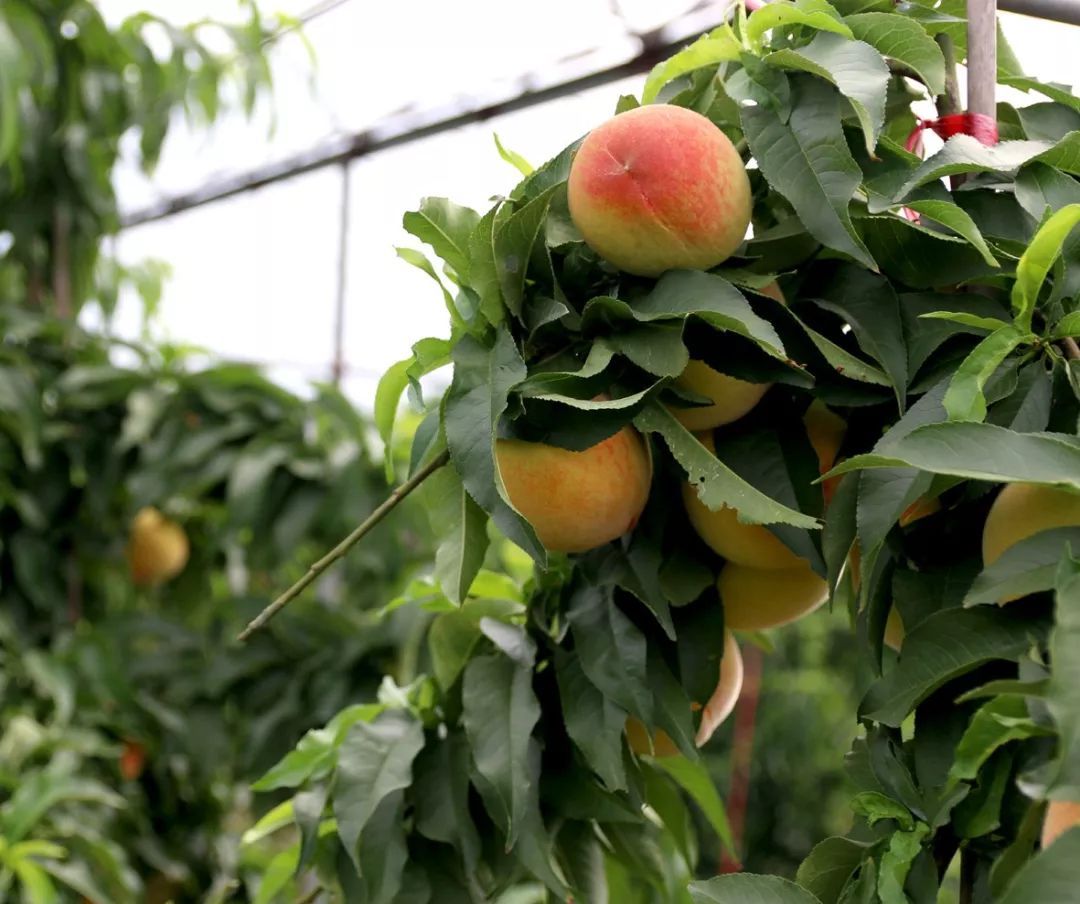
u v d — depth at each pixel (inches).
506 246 24.4
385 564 65.9
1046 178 23.8
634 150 23.8
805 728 129.0
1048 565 18.6
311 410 67.9
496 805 28.0
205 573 74.9
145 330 94.7
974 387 20.1
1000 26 29.4
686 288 23.6
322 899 35.3
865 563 21.3
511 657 28.9
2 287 76.0
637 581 26.5
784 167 23.5
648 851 33.4
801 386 23.8
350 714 32.3
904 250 24.5
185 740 64.4
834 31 24.3
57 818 56.9
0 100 62.9
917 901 21.7
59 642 67.0
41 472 68.9
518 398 23.5
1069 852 14.9
